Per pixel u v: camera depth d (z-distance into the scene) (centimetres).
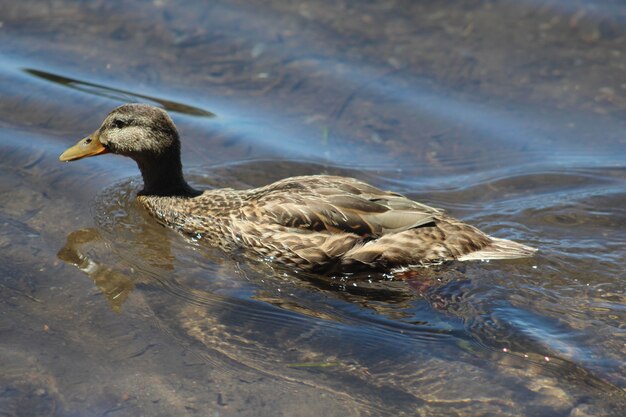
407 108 1748
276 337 1113
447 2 2064
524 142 1664
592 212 1435
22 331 1093
